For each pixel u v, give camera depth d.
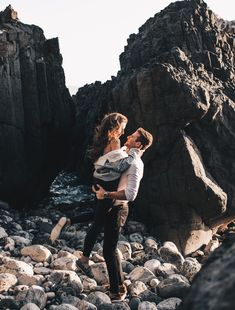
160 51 9.09
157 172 7.95
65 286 5.54
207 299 2.06
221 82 8.95
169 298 5.30
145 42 9.35
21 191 8.73
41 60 9.12
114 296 5.27
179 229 7.75
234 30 10.66
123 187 4.89
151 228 8.07
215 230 8.31
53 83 9.29
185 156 7.75
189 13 9.33
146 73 7.86
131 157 4.87
